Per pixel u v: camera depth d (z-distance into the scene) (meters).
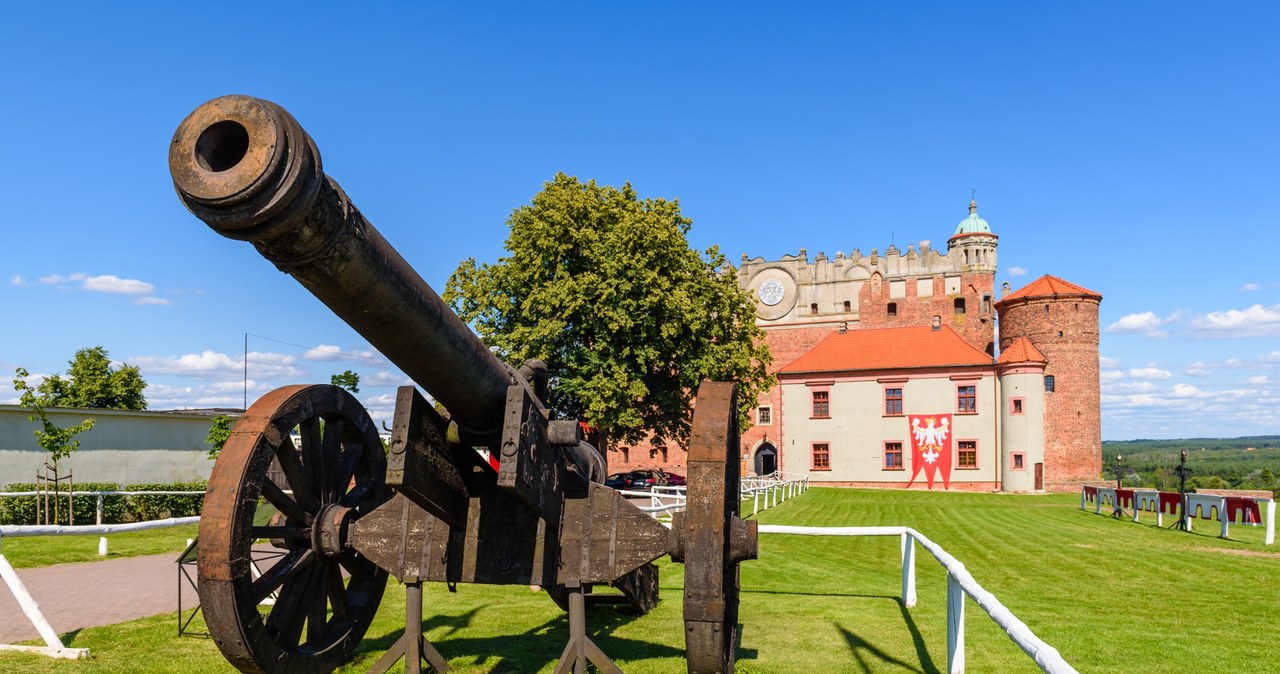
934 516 26.17
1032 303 50.19
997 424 47.72
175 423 23.94
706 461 4.75
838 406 50.84
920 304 56.81
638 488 38.41
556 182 30.88
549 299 27.47
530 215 29.77
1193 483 61.06
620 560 5.20
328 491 5.61
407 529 5.42
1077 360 49.25
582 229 28.59
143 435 22.92
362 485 6.10
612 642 7.39
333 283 3.66
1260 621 9.07
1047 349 49.56
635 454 58.03
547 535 5.26
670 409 29.34
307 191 3.18
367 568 6.07
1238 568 13.63
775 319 59.47
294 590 5.25
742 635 7.81
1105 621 8.94
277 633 5.11
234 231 3.20
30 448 20.17
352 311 3.89
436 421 5.08
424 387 4.69
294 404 5.10
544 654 6.90
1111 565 13.98
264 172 3.01
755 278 60.28
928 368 49.06
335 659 5.55
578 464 6.31
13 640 7.13
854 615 8.82
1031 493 45.75
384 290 3.89
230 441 4.79
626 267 27.52
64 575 11.48
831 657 6.97
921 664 6.76
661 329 27.81
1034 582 11.98
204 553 4.52
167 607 8.91
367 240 3.69
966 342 50.47
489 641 7.38
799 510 28.75
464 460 5.38
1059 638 8.01
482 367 4.79
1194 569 13.50
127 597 9.57
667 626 8.04
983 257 59.19
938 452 48.41
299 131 3.16
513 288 29.45
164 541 15.84
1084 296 49.44
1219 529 21.52
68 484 18.34
